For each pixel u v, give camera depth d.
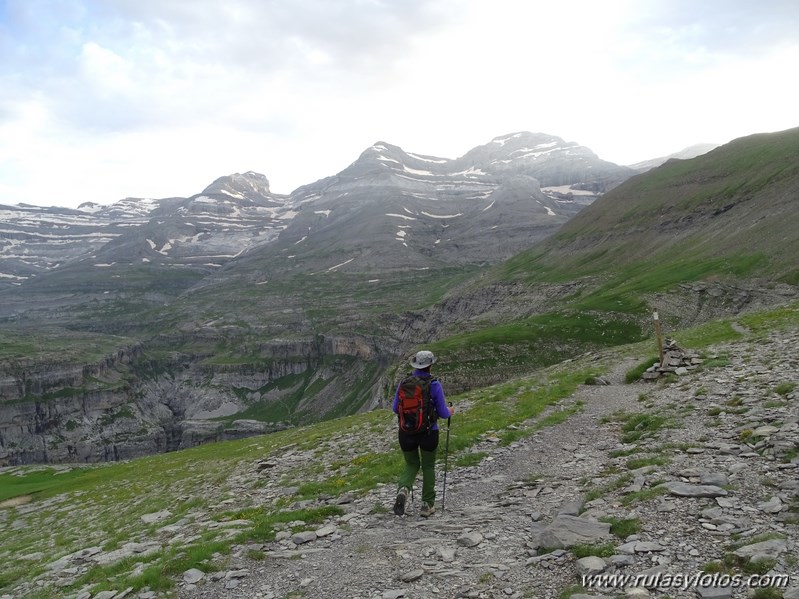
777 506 9.23
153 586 10.73
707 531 8.91
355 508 14.80
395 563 10.02
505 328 135.25
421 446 12.73
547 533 9.76
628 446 16.38
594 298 145.88
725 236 153.75
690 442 14.52
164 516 22.22
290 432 56.88
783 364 22.42
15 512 47.50
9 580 15.86
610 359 45.88
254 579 10.41
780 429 13.47
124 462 89.62
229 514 17.66
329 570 10.23
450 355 123.19
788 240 126.06
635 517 9.88
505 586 8.41
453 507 13.55
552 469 15.69
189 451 73.62
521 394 32.81
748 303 109.25
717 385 21.83
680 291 123.50
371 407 184.12
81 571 14.81
